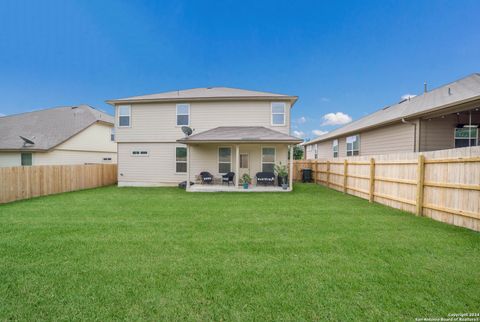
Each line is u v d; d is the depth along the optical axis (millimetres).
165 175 13922
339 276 3221
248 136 11562
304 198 9281
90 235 4836
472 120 9891
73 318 2436
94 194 10500
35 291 2871
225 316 2465
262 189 11359
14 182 8859
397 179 7305
